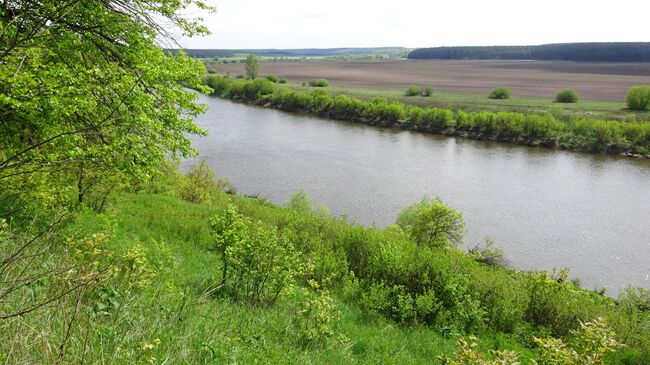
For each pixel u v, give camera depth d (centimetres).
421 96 11619
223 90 12000
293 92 10519
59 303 543
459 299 1641
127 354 529
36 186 1021
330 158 5891
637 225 3966
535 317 1680
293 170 5269
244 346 781
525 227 3925
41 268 632
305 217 2472
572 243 3628
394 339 1281
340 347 1060
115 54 1250
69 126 948
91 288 649
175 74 1307
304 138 7075
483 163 5950
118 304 662
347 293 1616
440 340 1377
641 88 9100
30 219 952
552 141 7131
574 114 8562
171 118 1292
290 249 1286
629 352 1461
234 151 5978
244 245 1212
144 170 1141
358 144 6831
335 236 2225
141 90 1160
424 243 2434
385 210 4209
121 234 1603
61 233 969
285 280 1212
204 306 930
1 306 525
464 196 4638
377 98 9738
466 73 19312
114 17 1188
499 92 11362
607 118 8069
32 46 898
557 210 4300
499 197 4625
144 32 1286
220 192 3666
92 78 981
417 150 6594
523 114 7925
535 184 5088
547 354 671
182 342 657
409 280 1764
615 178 5369
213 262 1589
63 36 1040
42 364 450
